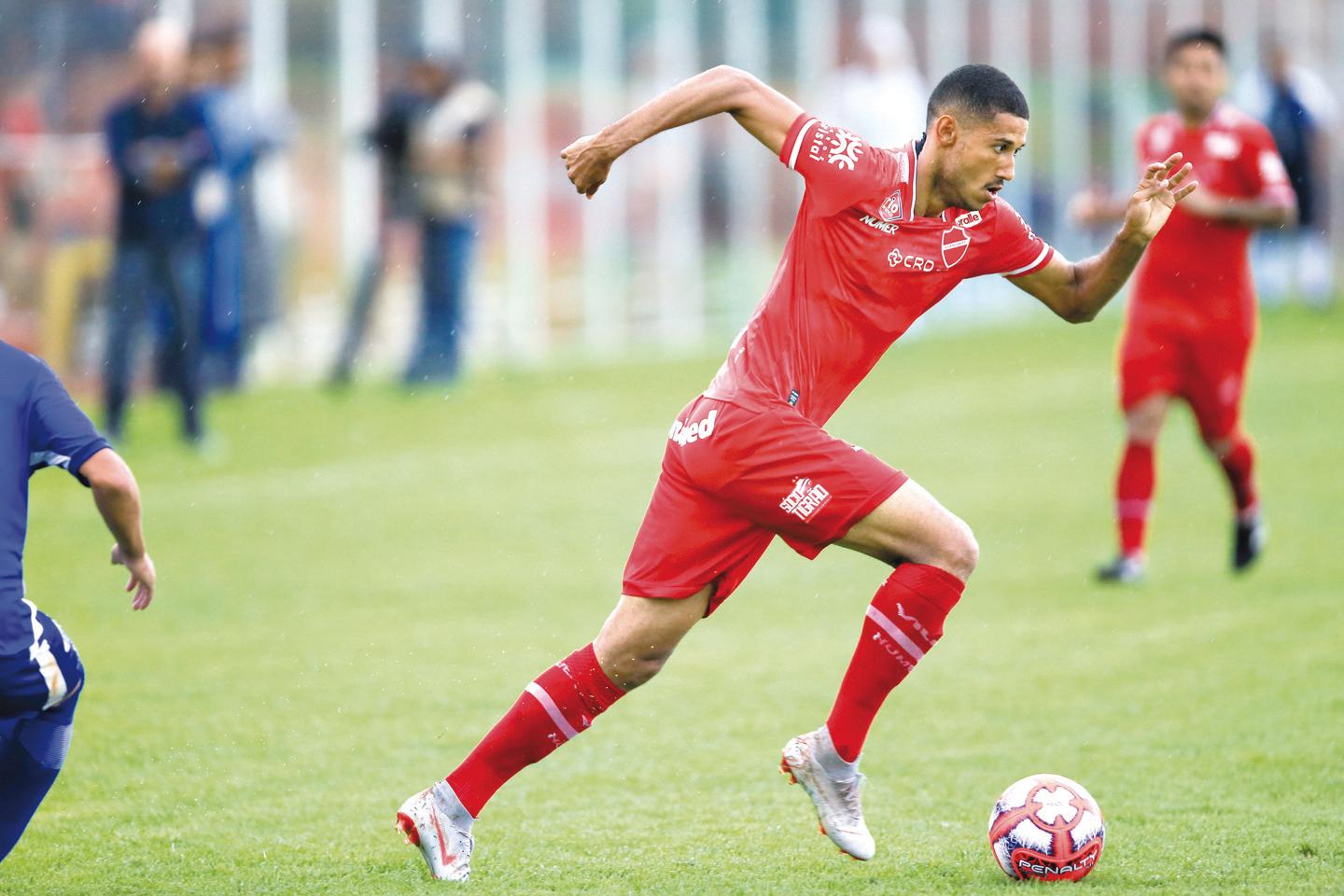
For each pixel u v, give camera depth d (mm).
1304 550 31391
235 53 45000
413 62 51250
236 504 36156
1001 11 71938
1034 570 30375
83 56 51344
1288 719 20719
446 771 19141
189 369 42094
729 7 64750
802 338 15477
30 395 13750
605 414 48844
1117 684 22688
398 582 29312
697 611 15688
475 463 41406
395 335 56344
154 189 41500
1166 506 36844
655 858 15953
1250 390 51250
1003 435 44812
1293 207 28188
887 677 15281
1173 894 14477
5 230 49875
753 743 20297
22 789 14188
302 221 55469
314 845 16438
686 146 64750
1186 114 28891
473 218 52625
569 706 15438
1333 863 15289
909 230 15508
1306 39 81875
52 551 31578
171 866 15727
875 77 57656
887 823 17062
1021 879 14984
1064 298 16828
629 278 63812
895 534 15148
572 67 61250
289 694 22391
